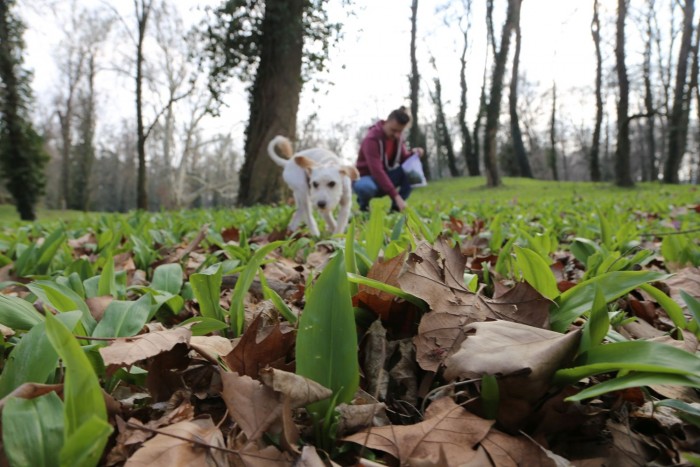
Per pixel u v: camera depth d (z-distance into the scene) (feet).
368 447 3.12
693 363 2.82
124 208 227.61
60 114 151.23
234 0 50.98
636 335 4.99
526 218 19.08
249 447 3.06
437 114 163.94
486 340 3.51
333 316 3.39
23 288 7.70
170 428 3.10
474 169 138.10
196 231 16.35
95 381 2.62
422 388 3.96
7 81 81.71
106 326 4.22
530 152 200.85
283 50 49.19
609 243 9.72
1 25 78.13
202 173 205.16
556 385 3.38
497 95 87.56
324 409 3.27
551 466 2.98
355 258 5.68
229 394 3.34
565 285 6.34
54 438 2.70
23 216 87.10
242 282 5.09
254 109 52.60
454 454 3.02
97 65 145.59
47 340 3.36
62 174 168.66
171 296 5.32
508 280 6.82
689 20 83.56
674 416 3.64
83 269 7.48
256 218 20.62
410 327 4.77
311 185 18.16
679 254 8.15
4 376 3.22
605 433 3.49
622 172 73.72
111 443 3.15
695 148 180.65
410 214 8.29
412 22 112.16
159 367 3.96
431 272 4.45
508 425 3.42
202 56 57.36
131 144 218.18
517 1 83.97
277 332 4.04
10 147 83.66
